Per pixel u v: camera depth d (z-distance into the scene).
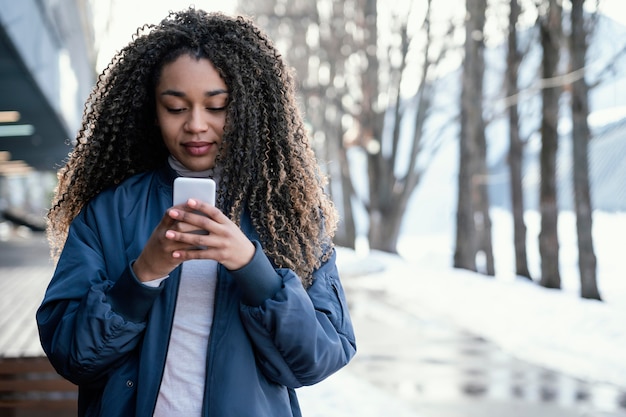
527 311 10.28
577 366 7.02
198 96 1.62
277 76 1.72
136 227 1.67
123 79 1.74
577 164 11.52
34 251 17.83
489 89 18.94
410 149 22.09
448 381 6.37
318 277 1.72
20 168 36.84
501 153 33.78
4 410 4.17
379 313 10.34
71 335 1.54
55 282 1.62
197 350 1.59
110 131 1.77
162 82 1.64
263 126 1.70
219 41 1.65
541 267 13.31
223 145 1.65
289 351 1.56
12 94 15.77
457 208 16.98
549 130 13.15
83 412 1.70
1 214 34.59
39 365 4.17
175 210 1.42
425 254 27.19
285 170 1.72
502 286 13.06
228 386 1.55
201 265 1.62
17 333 5.20
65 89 19.86
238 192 1.66
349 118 24.94
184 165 1.70
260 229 1.69
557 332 8.78
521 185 15.39
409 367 6.94
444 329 9.06
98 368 1.55
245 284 1.52
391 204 22.41
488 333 8.79
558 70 12.96
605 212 32.59
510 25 15.13
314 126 26.80
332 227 1.81
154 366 1.56
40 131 23.44
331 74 22.09
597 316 9.57
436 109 22.48
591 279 11.39
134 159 1.80
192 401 1.56
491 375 6.62
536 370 6.88
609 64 12.29
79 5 18.33
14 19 10.35
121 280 1.52
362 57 21.64
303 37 24.45
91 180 1.78
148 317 1.58
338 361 1.64
